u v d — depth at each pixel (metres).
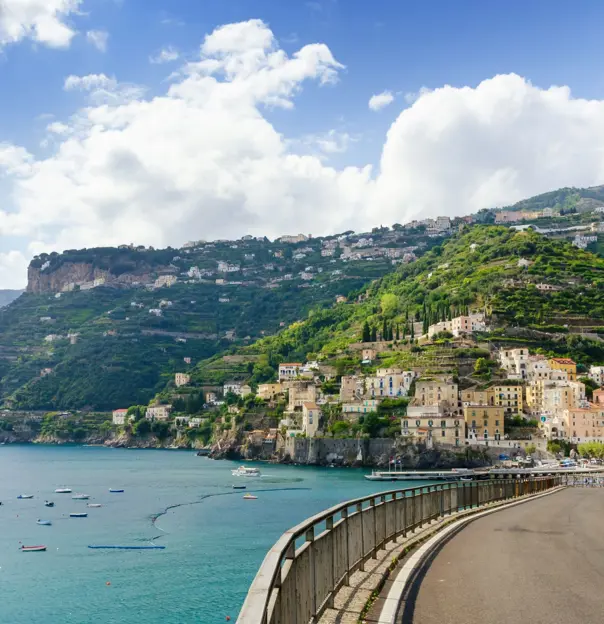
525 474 153.50
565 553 29.48
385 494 29.25
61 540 107.06
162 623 66.31
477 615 18.77
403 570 24.69
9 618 69.06
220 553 95.88
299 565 16.05
